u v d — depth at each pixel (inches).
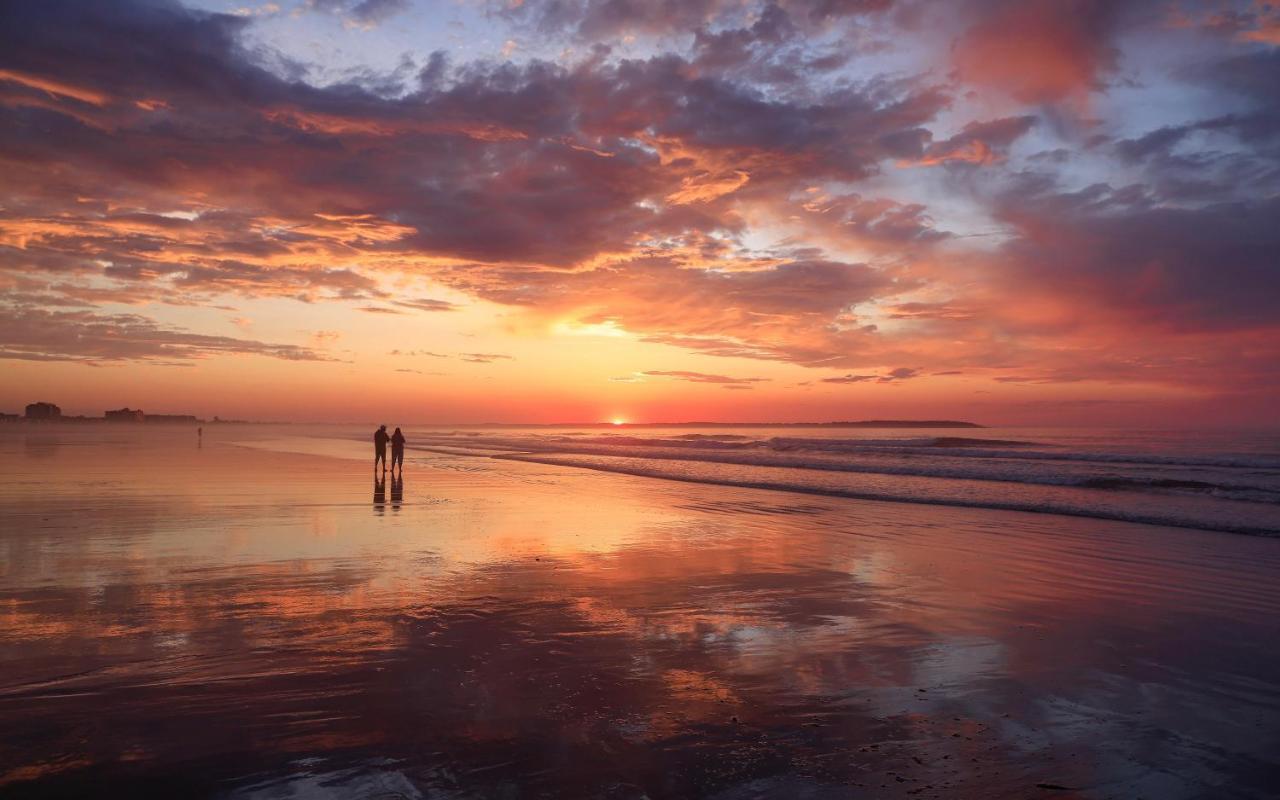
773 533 525.0
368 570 366.0
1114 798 146.7
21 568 359.3
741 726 181.0
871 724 183.6
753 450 1994.3
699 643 253.0
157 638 245.4
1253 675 225.3
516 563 396.2
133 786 144.6
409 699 194.9
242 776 149.6
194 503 637.3
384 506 643.5
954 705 198.1
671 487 922.1
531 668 222.8
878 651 246.7
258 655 229.8
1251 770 159.9
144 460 1282.0
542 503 708.7
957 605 314.3
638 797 143.7
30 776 148.3
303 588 323.6
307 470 1073.5
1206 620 291.7
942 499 759.7
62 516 544.1
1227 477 1006.4
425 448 2298.2
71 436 3213.6
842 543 481.7
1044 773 157.6
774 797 144.9
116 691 197.6
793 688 209.5
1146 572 390.6
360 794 142.7
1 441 2348.7
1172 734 179.6
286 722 178.1
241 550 414.6
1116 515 628.4
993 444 2422.5
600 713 187.9
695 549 452.4
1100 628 278.8
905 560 421.7
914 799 144.8
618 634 262.5
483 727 177.3
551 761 159.3
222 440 2817.4
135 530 478.9
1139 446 2236.7
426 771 153.3
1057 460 1423.5
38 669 214.2
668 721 183.3
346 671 216.5
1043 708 196.4
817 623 282.2
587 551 440.8
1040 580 367.9
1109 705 199.3
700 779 152.0
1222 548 468.4
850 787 149.6
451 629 264.5
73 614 274.7
